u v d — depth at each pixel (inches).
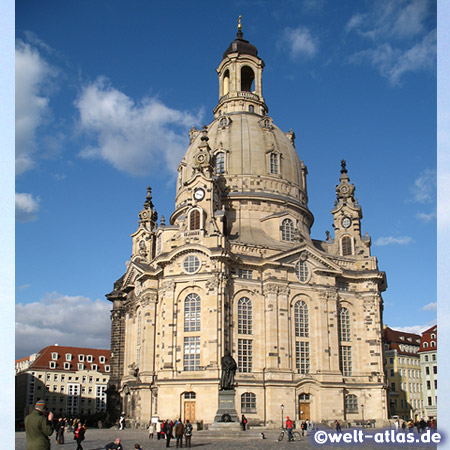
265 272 3673.7
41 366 5895.7
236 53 5059.1
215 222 3659.0
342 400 3624.5
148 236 4751.5
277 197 4220.0
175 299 3516.2
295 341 3646.7
